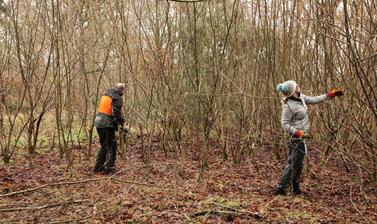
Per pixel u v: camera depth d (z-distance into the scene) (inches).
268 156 401.7
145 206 233.9
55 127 461.7
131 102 423.2
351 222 219.5
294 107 263.6
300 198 262.7
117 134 413.4
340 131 333.4
